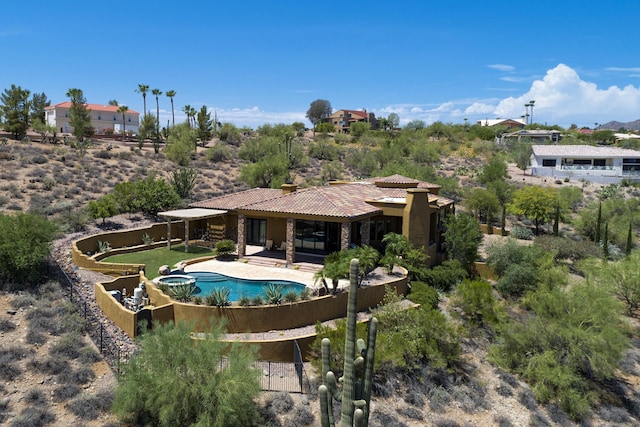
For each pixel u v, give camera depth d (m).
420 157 86.88
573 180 80.25
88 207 42.03
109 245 34.69
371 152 85.88
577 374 24.80
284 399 18.91
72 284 26.00
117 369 18.80
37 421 15.88
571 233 54.00
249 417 17.41
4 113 68.12
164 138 94.44
